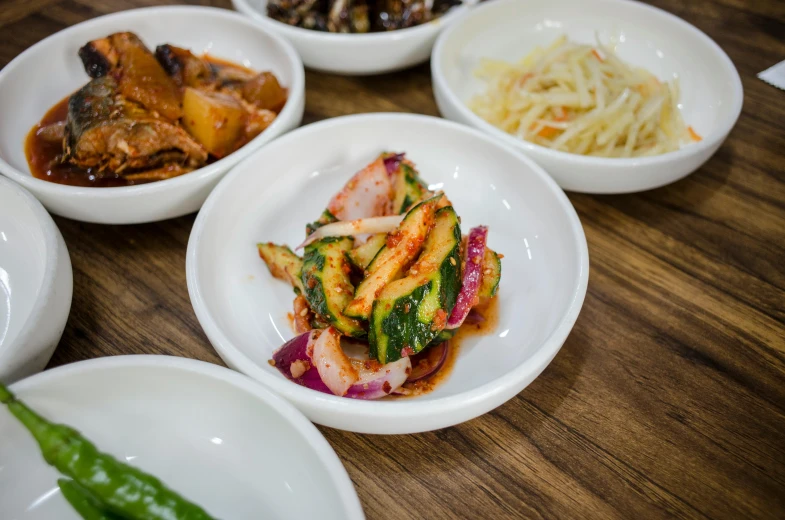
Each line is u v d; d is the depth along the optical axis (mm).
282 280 247
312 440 185
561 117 297
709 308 243
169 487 193
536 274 244
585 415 216
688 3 377
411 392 214
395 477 205
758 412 217
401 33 310
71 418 199
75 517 190
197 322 241
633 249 262
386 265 221
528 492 202
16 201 235
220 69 311
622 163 255
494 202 266
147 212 254
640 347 233
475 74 325
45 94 307
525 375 197
